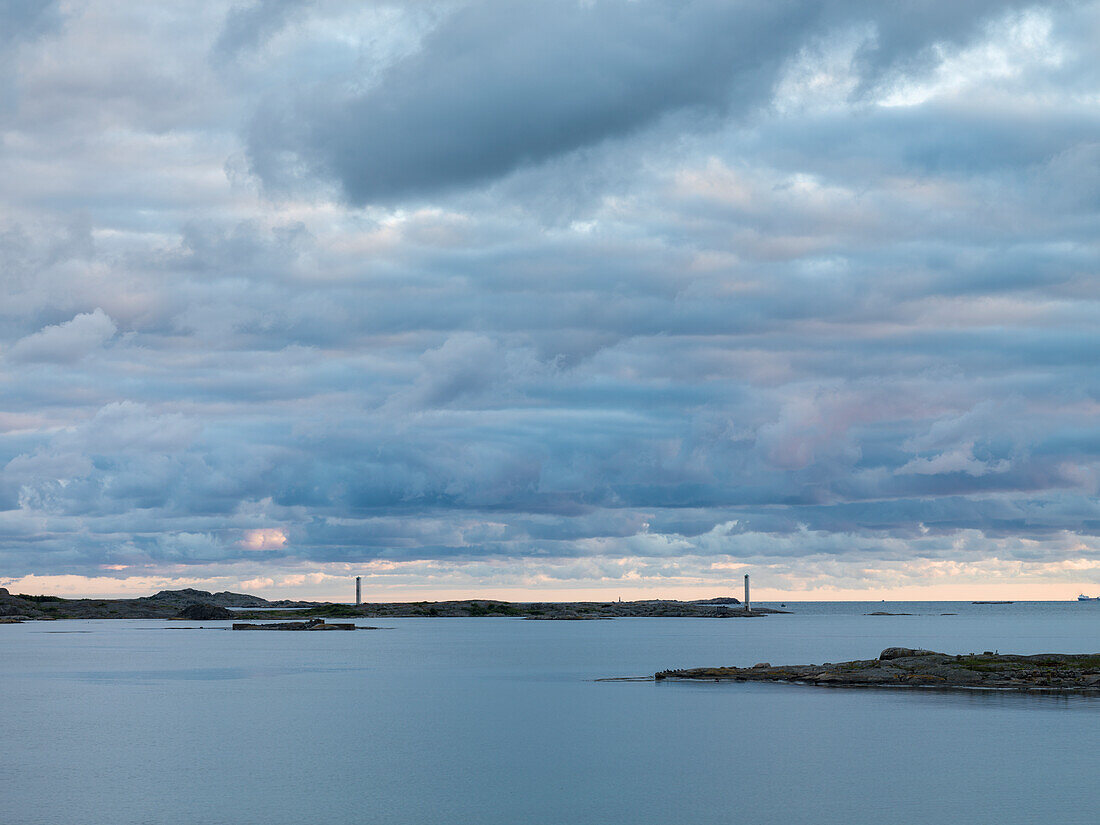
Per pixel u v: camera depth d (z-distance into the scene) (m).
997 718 85.31
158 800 57.28
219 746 76.44
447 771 65.81
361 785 61.50
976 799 56.09
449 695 114.50
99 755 72.38
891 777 62.16
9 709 101.31
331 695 114.94
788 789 59.38
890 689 108.75
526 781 62.53
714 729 82.50
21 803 56.53
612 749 73.69
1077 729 79.00
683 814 53.81
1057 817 52.16
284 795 58.69
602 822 52.34
